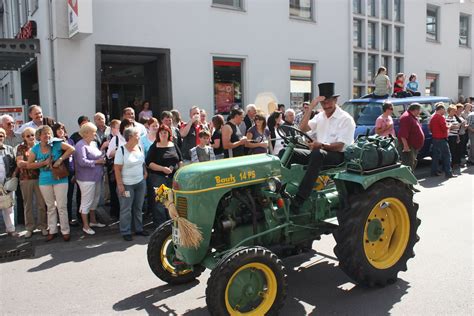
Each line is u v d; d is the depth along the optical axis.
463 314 3.75
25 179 6.33
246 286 3.63
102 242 6.18
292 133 4.47
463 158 13.06
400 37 17.75
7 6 17.70
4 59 11.72
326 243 5.73
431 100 11.66
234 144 7.15
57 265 5.29
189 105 11.54
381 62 16.88
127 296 4.36
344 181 4.44
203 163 3.99
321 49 14.46
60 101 9.78
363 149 4.32
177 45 11.21
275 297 3.67
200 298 4.29
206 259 3.93
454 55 20.72
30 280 4.83
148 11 10.68
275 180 4.05
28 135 6.41
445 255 5.14
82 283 4.71
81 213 6.50
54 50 9.77
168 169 6.48
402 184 4.61
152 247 4.44
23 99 13.88
